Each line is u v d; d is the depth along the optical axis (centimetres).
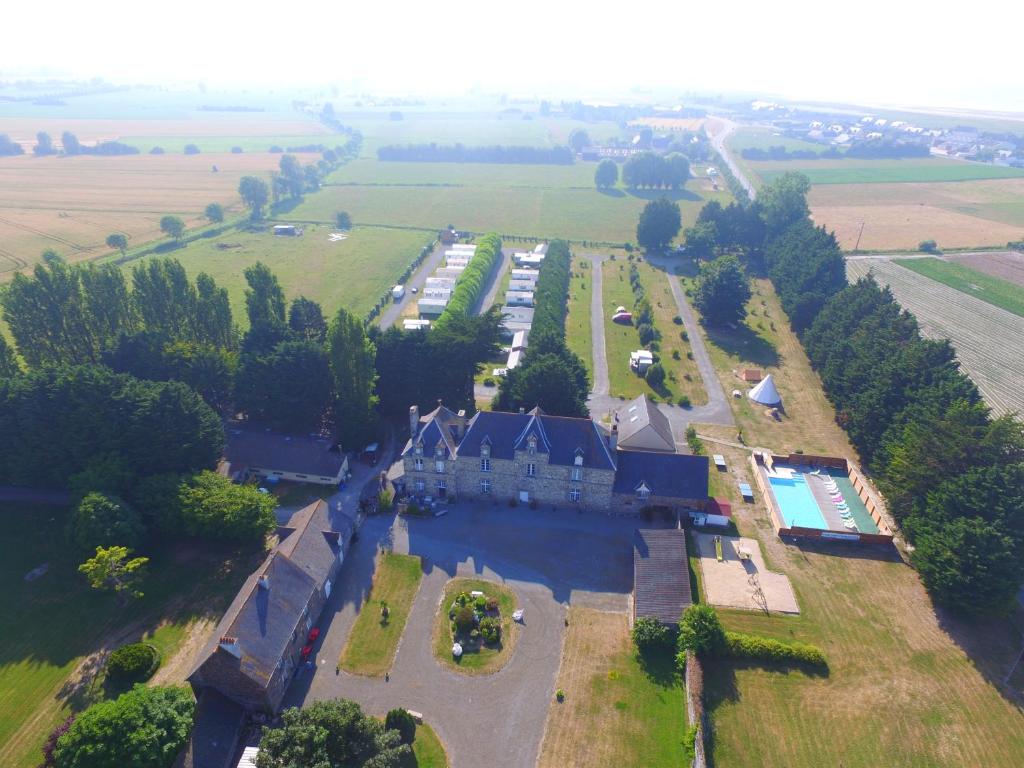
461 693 7044
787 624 8044
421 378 11906
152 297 12256
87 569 7488
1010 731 6806
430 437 9781
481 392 13588
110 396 9250
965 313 18162
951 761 6494
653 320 17488
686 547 9025
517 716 6806
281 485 10438
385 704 6881
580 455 9456
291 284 19838
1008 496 8106
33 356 11319
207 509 8625
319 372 11119
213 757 6094
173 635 7656
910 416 10175
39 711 6719
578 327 17000
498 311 13550
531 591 8444
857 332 13350
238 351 12619
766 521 9850
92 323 11706
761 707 6956
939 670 7462
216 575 8544
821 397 13688
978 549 7794
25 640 7519
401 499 10100
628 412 11450
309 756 5478
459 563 8875
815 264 17088
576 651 7594
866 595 8519
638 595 7906
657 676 7294
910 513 9225
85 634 7625
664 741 6575
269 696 6525
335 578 8500
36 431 9131
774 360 15362
